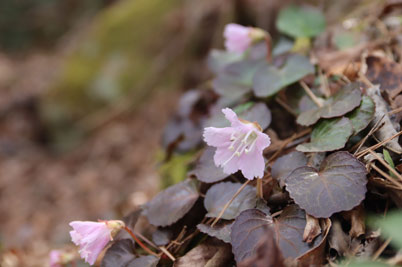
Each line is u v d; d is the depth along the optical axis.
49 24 2.14
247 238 0.34
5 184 1.03
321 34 0.48
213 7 0.97
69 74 1.18
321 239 0.34
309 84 0.43
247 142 0.35
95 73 1.15
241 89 0.44
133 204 0.58
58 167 1.06
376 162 0.36
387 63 0.41
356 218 0.34
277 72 0.43
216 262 0.36
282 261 0.32
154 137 0.97
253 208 0.35
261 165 0.35
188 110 0.50
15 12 2.14
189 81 1.03
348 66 0.42
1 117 1.31
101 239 0.36
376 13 0.48
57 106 1.17
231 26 0.45
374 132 0.37
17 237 0.66
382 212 0.35
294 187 0.35
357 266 0.33
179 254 0.38
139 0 1.17
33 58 1.97
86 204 0.85
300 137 0.40
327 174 0.35
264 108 0.41
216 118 0.43
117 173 0.92
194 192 0.39
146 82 1.09
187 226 0.39
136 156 0.94
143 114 1.05
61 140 1.15
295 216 0.35
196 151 0.49
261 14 0.82
